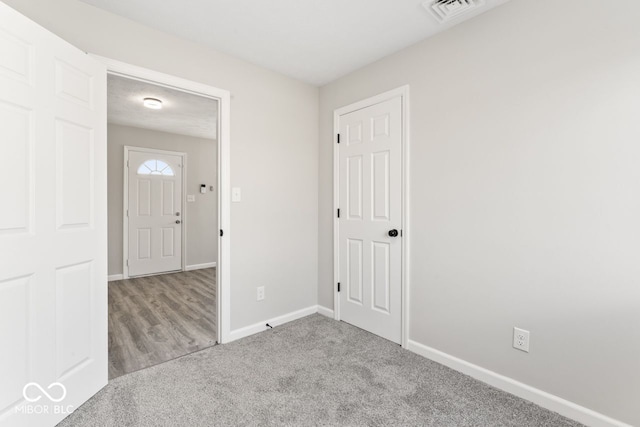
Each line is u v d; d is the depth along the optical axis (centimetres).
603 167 146
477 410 162
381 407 164
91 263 173
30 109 138
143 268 473
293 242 293
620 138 142
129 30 196
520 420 155
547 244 164
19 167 134
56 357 150
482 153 190
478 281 193
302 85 298
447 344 209
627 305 141
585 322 153
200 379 189
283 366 205
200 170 532
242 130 254
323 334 258
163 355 221
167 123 439
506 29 178
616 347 144
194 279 454
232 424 151
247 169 257
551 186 163
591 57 149
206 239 541
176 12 190
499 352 183
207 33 214
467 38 196
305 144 302
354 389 180
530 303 171
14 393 132
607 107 145
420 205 224
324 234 307
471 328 196
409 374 196
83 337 167
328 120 301
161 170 488
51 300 148
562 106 158
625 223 141
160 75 209
